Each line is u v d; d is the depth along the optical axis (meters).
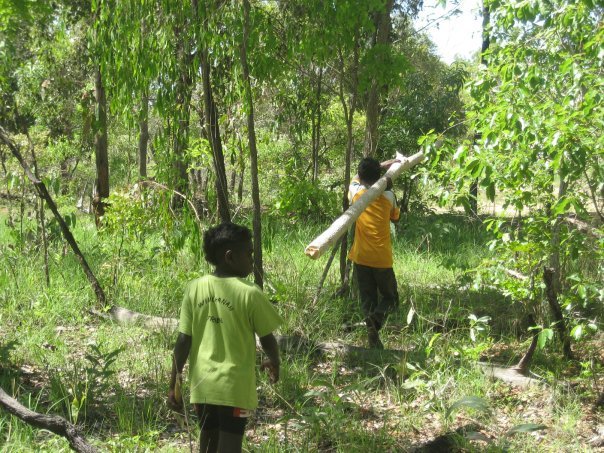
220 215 7.88
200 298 4.00
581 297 6.01
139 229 9.23
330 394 5.63
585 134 5.50
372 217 6.92
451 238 13.46
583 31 6.12
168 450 4.68
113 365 6.22
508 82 5.82
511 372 6.24
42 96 15.23
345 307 8.10
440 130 17.09
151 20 7.33
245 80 7.01
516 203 6.30
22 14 6.84
